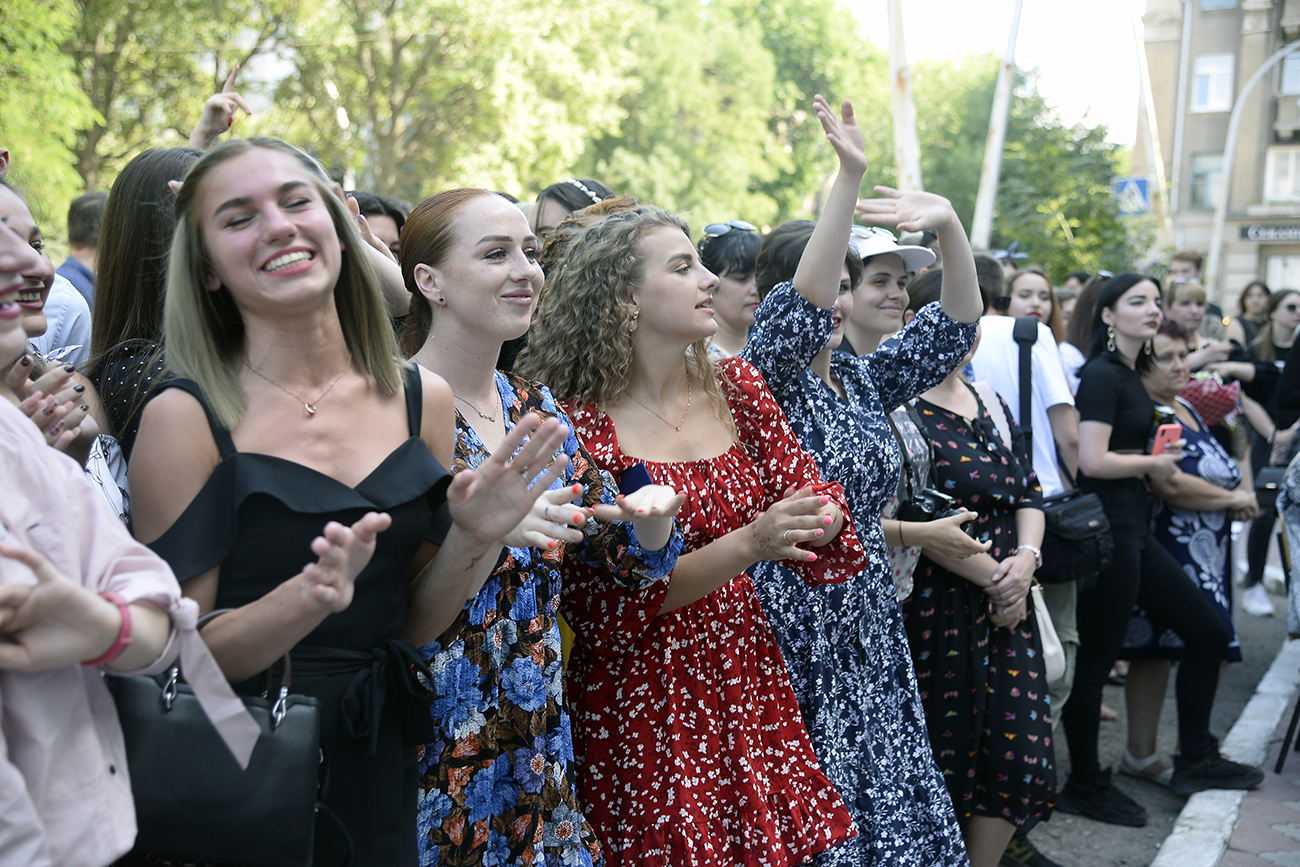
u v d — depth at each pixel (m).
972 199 34.78
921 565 3.30
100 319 2.15
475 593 1.85
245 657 1.48
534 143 22.86
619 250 2.46
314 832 1.62
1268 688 5.62
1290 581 4.89
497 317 2.11
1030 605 3.44
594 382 2.47
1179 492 4.44
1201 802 4.18
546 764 2.04
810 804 2.45
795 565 2.63
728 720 2.39
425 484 1.70
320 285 1.60
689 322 2.43
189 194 1.60
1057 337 5.85
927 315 3.14
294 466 1.60
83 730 1.36
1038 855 3.72
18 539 1.31
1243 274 30.64
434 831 1.90
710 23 35.38
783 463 2.63
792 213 41.41
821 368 2.99
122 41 18.91
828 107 2.69
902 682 2.96
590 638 2.31
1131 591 4.15
